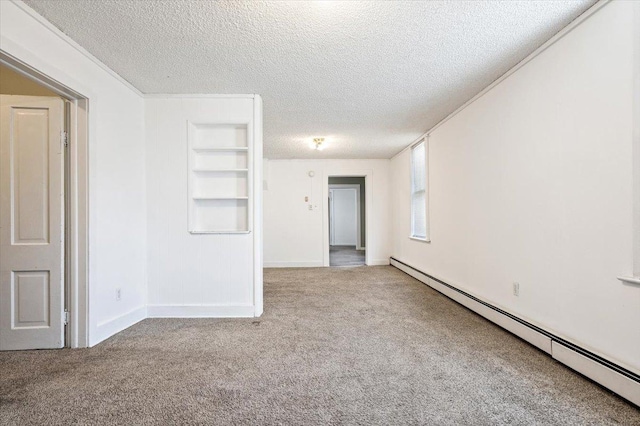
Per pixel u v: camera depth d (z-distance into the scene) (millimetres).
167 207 3264
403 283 4906
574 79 2027
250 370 2072
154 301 3248
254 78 2908
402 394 1777
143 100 3242
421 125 4414
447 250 4066
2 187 2373
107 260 2689
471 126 3398
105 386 1872
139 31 2156
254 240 3281
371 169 6883
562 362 2094
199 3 1867
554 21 2039
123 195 2914
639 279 1625
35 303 2404
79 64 2346
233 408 1655
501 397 1736
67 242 2449
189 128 3264
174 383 1906
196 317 3234
